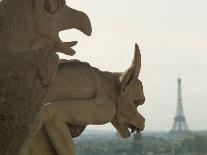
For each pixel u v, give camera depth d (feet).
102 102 46.34
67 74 45.55
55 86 44.83
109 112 46.83
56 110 43.88
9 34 39.47
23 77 31.99
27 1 41.32
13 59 32.45
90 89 46.24
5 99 31.32
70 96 45.27
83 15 46.19
